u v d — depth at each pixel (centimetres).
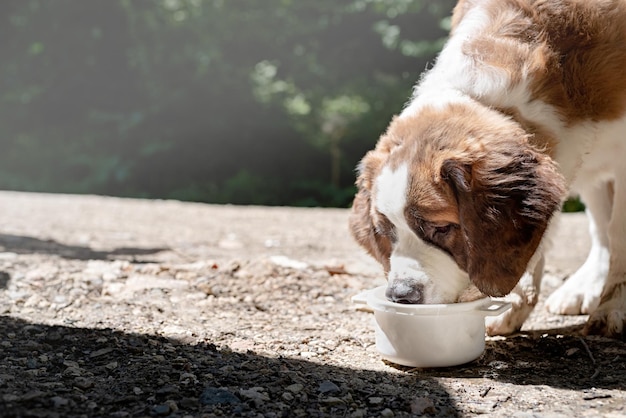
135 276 180
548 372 135
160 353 139
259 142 528
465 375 134
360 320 160
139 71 518
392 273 133
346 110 548
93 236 234
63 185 498
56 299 165
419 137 131
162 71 520
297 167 529
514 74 137
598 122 143
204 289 174
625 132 145
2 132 521
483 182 126
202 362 136
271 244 226
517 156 128
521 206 126
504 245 126
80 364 135
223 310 164
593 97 141
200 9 540
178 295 170
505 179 126
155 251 212
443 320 134
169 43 527
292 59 570
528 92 137
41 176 510
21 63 520
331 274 188
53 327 149
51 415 118
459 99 137
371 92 564
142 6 529
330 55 582
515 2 145
